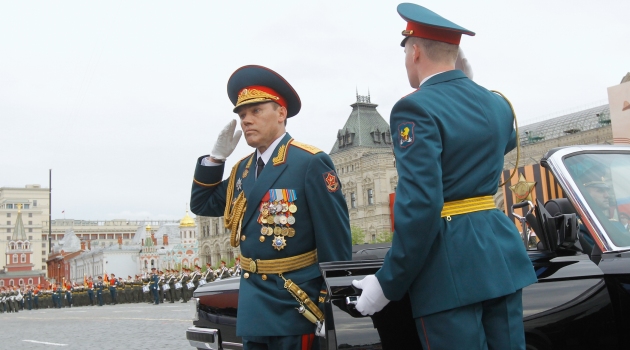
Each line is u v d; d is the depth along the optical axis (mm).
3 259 177250
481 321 2207
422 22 2365
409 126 2180
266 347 3193
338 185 3178
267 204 3168
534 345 2627
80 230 193875
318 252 3119
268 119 3281
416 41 2426
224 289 4246
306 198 3141
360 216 72625
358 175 73312
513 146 2605
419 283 2223
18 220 128875
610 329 2699
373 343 2406
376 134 78250
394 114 2252
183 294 31828
